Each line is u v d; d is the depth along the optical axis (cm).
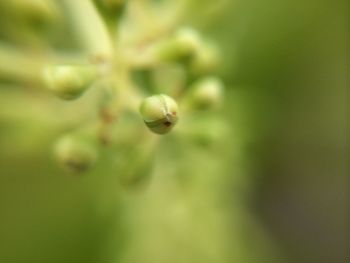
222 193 10
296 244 12
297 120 11
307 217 12
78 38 7
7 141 9
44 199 10
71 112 8
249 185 11
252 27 10
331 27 11
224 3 8
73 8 7
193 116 7
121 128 7
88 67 6
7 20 8
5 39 8
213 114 8
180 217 9
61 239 10
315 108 11
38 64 8
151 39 7
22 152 9
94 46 7
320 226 12
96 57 7
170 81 7
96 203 10
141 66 7
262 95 10
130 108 7
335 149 12
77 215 10
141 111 6
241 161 10
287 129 11
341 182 12
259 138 10
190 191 9
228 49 9
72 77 6
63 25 8
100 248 10
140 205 9
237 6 9
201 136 8
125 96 7
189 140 8
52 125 8
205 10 8
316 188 12
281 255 11
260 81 10
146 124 6
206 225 9
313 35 11
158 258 9
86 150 7
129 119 7
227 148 9
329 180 12
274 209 12
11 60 8
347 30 11
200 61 7
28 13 8
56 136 8
